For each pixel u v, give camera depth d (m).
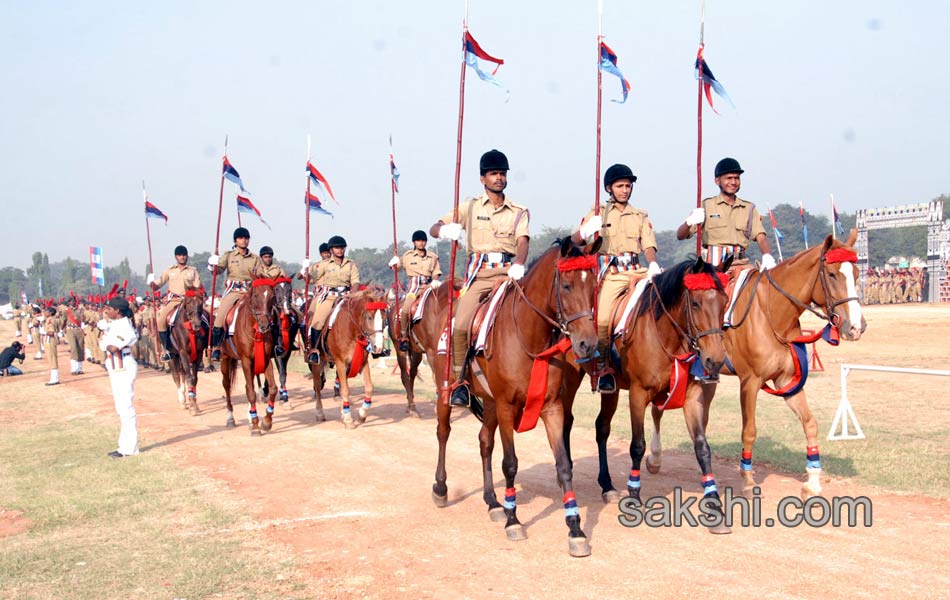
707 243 9.21
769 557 6.46
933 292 53.47
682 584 5.89
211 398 19.19
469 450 11.62
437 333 8.59
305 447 12.11
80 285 167.62
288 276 14.87
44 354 38.88
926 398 15.19
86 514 8.37
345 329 13.66
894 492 8.38
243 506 8.60
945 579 5.84
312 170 14.48
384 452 11.55
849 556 6.43
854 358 22.86
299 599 5.83
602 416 8.51
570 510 6.70
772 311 8.23
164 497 9.05
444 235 7.57
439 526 7.68
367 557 6.79
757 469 9.71
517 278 6.97
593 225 6.98
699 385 7.46
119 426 14.62
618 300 8.06
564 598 5.69
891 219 55.62
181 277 18.09
